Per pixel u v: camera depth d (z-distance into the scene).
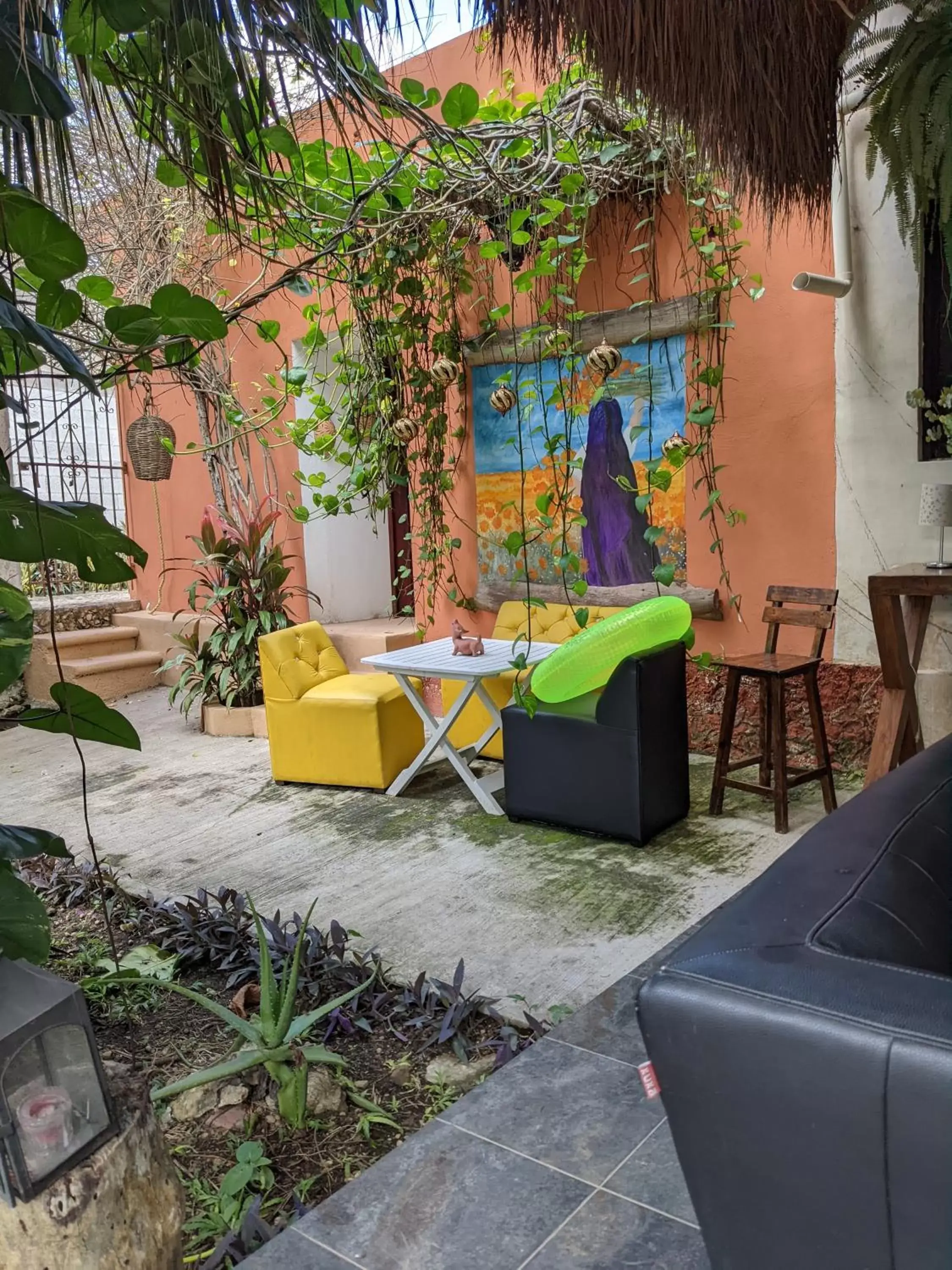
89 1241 1.37
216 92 1.77
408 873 3.36
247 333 6.15
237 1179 1.76
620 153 3.78
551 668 3.42
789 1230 0.93
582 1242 1.46
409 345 4.94
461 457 5.29
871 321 3.79
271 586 5.80
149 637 7.08
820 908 1.07
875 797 1.40
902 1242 0.86
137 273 5.21
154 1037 2.39
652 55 2.26
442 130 2.73
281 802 4.32
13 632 1.55
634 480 4.61
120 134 1.87
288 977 2.26
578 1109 1.80
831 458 3.98
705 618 4.43
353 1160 1.88
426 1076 2.16
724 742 3.70
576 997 2.44
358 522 6.52
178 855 3.69
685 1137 0.98
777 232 3.98
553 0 2.07
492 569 5.25
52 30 1.57
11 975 1.41
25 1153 1.31
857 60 2.51
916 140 2.08
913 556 3.80
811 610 3.70
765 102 2.58
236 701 5.78
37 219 1.51
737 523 4.28
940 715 3.75
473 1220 1.52
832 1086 0.86
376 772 4.29
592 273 4.62
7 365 1.80
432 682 5.60
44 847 1.57
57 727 1.69
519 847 3.56
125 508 7.42
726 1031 0.93
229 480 6.13
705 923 1.10
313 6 1.71
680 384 4.40
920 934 1.09
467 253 4.92
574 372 4.23
